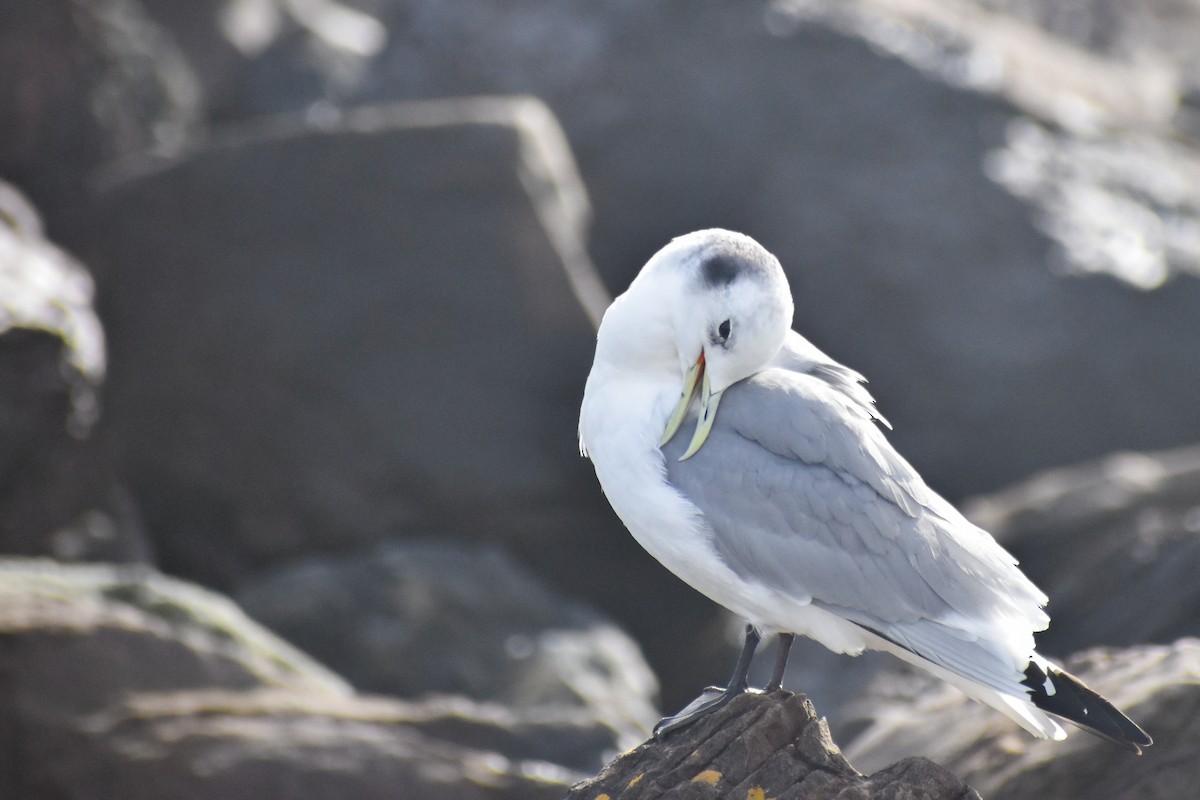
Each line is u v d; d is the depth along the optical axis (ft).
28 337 43.86
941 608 20.18
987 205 63.62
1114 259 62.80
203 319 54.08
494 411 53.62
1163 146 70.49
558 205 56.80
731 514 20.43
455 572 48.34
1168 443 61.11
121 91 63.77
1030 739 24.95
